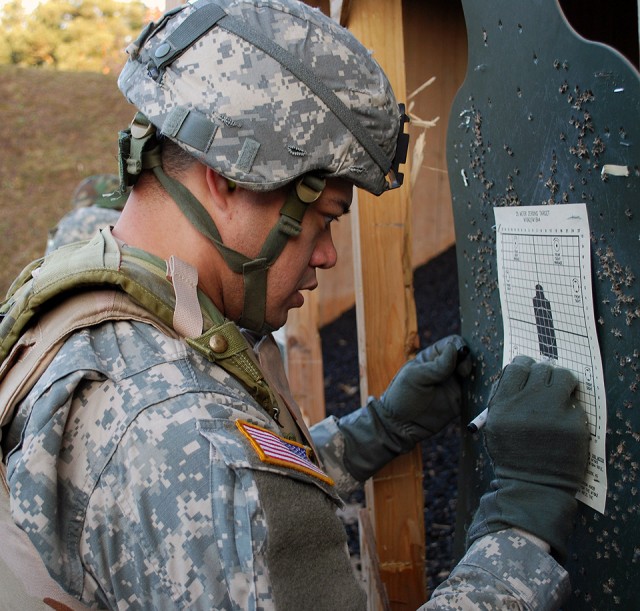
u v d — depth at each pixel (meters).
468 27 1.18
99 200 2.30
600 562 1.02
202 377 0.82
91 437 0.78
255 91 0.86
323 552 0.77
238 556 0.72
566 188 0.98
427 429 1.39
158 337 0.84
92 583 0.77
